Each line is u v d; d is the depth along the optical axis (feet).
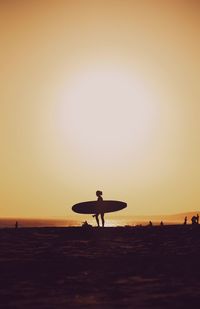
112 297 62.95
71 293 65.00
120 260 90.48
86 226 143.54
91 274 77.71
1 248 105.29
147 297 62.90
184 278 74.95
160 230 136.87
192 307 58.18
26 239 120.78
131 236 125.39
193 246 109.50
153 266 84.99
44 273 78.43
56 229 139.54
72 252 99.91
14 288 67.82
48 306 58.70
